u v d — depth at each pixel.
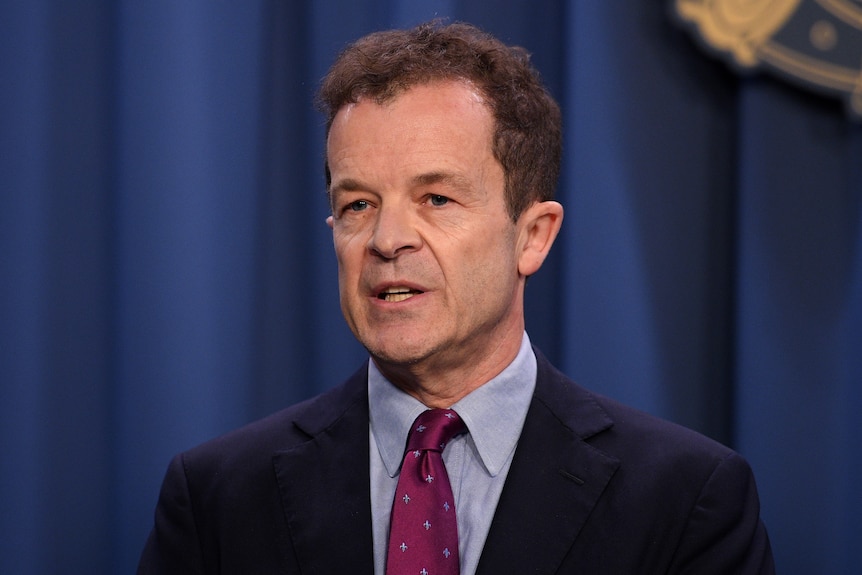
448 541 3.76
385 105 3.74
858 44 6.11
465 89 3.82
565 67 6.36
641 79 6.30
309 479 4.08
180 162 6.16
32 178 6.12
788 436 6.16
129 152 6.21
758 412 6.15
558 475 3.95
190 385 6.19
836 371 6.17
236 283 6.27
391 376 4.11
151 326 6.19
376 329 3.77
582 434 4.05
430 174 3.68
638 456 4.01
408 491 3.84
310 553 3.92
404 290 3.78
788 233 6.18
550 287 6.55
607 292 6.27
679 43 6.32
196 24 6.20
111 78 6.26
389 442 4.06
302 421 4.31
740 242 6.19
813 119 6.21
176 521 4.25
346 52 4.05
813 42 6.11
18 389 6.10
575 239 6.27
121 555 6.23
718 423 6.41
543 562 3.77
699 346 6.36
